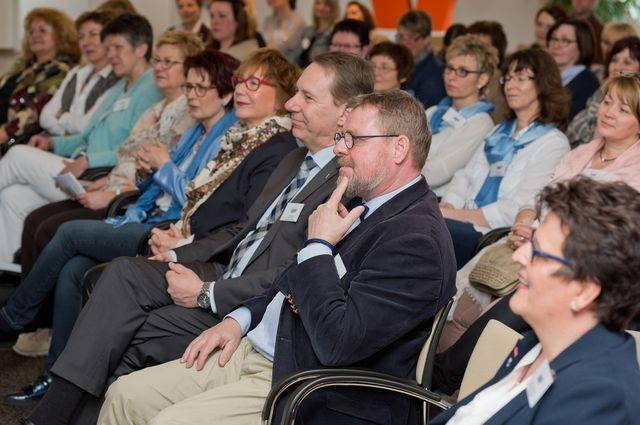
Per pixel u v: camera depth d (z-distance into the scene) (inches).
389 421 77.9
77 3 320.2
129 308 100.0
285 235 97.7
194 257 109.3
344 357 73.9
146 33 171.9
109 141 169.3
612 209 49.6
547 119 130.9
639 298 49.8
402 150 79.5
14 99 203.9
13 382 133.0
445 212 130.6
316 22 254.2
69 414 96.8
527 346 57.9
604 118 109.7
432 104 200.5
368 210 82.5
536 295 51.9
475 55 147.9
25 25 217.6
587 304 50.5
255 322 91.2
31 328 139.2
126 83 177.9
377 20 288.8
